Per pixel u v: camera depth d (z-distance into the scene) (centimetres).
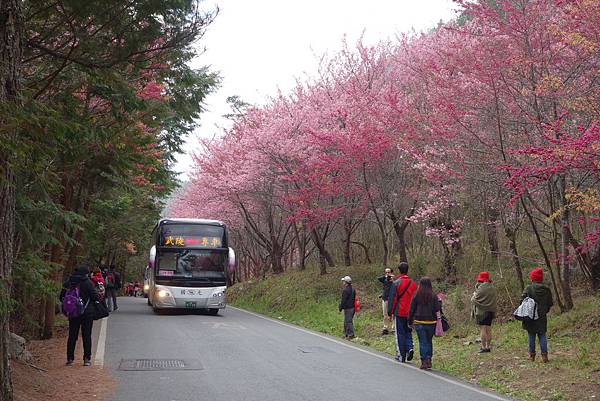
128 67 1136
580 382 881
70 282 1068
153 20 891
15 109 565
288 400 777
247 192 2820
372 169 2114
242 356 1162
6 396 617
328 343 1417
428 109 1812
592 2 1053
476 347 1239
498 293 1584
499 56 1347
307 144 2272
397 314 1153
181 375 949
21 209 912
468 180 1448
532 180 1193
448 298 1745
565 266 1321
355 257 2897
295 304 2375
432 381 936
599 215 1114
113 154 1120
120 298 4384
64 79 1028
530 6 1311
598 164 968
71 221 1027
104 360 1103
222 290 2231
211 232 2253
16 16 642
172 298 2175
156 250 2216
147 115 1113
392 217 2117
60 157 1016
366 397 802
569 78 1297
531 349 1041
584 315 1233
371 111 1889
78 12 861
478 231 1823
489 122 1403
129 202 1877
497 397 822
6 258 618
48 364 1064
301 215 2366
